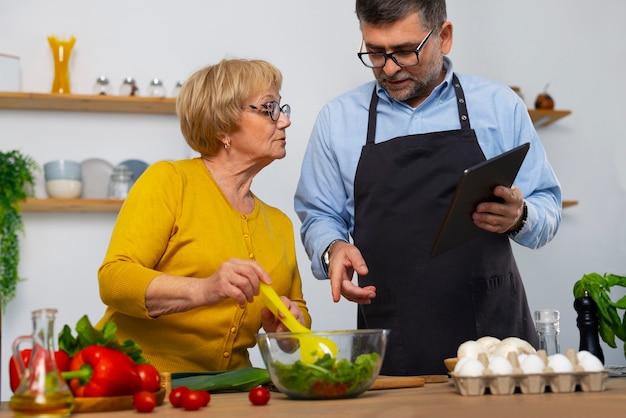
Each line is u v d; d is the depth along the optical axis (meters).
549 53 4.47
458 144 2.15
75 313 4.06
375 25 2.00
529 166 2.18
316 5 4.35
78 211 4.10
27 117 4.09
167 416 1.12
